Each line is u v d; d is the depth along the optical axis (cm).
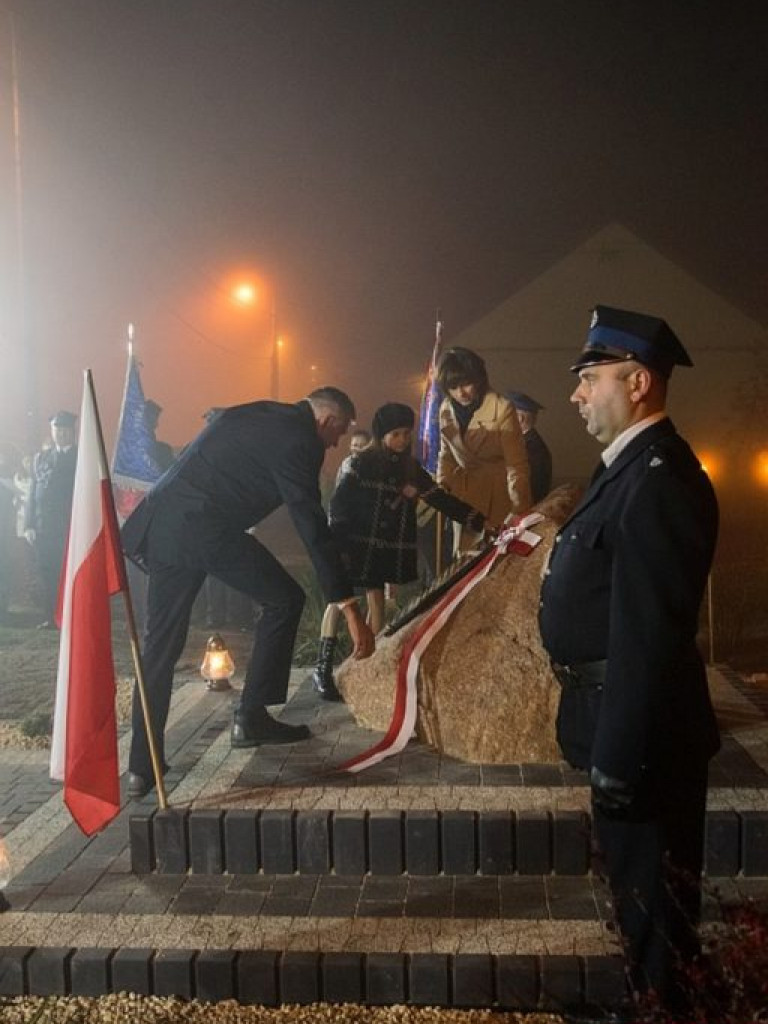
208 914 374
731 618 866
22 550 1309
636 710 267
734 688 559
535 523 500
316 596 847
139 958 348
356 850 396
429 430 732
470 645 471
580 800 405
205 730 524
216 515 456
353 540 589
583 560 291
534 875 391
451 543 752
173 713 617
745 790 407
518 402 741
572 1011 328
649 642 267
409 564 600
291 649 483
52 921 372
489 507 644
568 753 305
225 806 409
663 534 270
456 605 488
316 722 518
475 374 621
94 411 416
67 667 409
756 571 938
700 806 293
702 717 290
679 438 288
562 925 356
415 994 340
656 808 283
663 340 291
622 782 270
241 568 461
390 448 588
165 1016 338
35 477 1020
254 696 482
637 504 274
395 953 344
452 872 394
